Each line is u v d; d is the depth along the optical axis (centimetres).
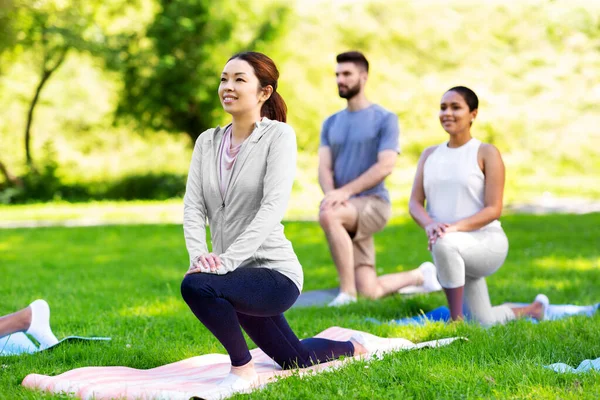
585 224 1571
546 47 3403
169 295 836
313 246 1351
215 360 487
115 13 3061
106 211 2409
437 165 627
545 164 3192
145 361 501
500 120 3188
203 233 415
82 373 437
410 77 3241
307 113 3069
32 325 524
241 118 415
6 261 1206
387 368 423
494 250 606
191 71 2816
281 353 443
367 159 796
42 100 3247
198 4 2780
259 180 407
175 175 3047
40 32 2800
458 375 411
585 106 3278
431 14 3381
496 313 631
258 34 2845
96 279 977
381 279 810
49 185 2906
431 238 598
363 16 3303
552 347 486
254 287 393
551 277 909
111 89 3247
